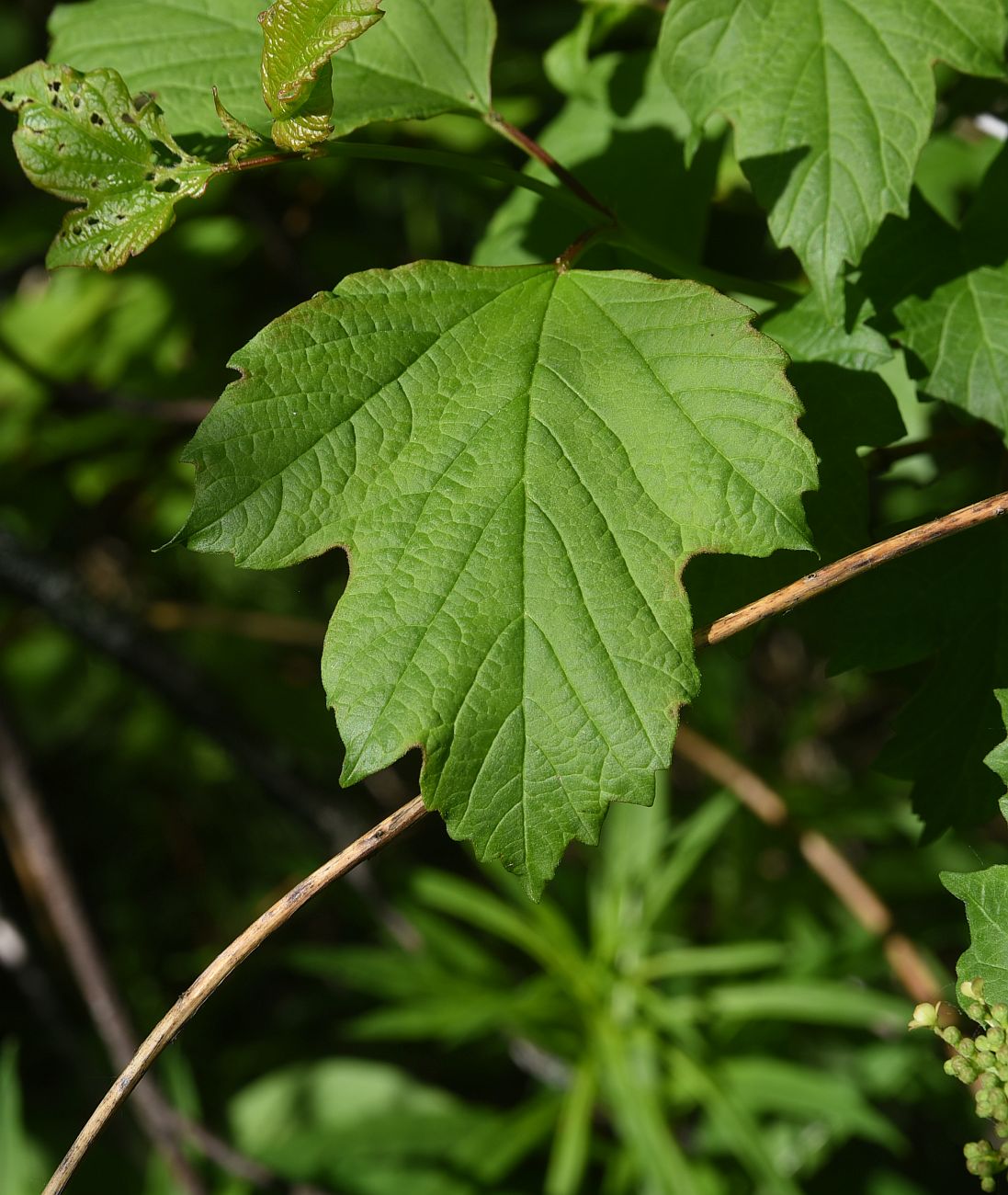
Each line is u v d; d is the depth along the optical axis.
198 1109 1.05
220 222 0.94
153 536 1.09
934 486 0.79
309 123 0.59
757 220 0.74
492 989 0.95
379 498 0.59
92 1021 1.16
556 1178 0.83
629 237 0.63
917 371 0.62
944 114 0.69
